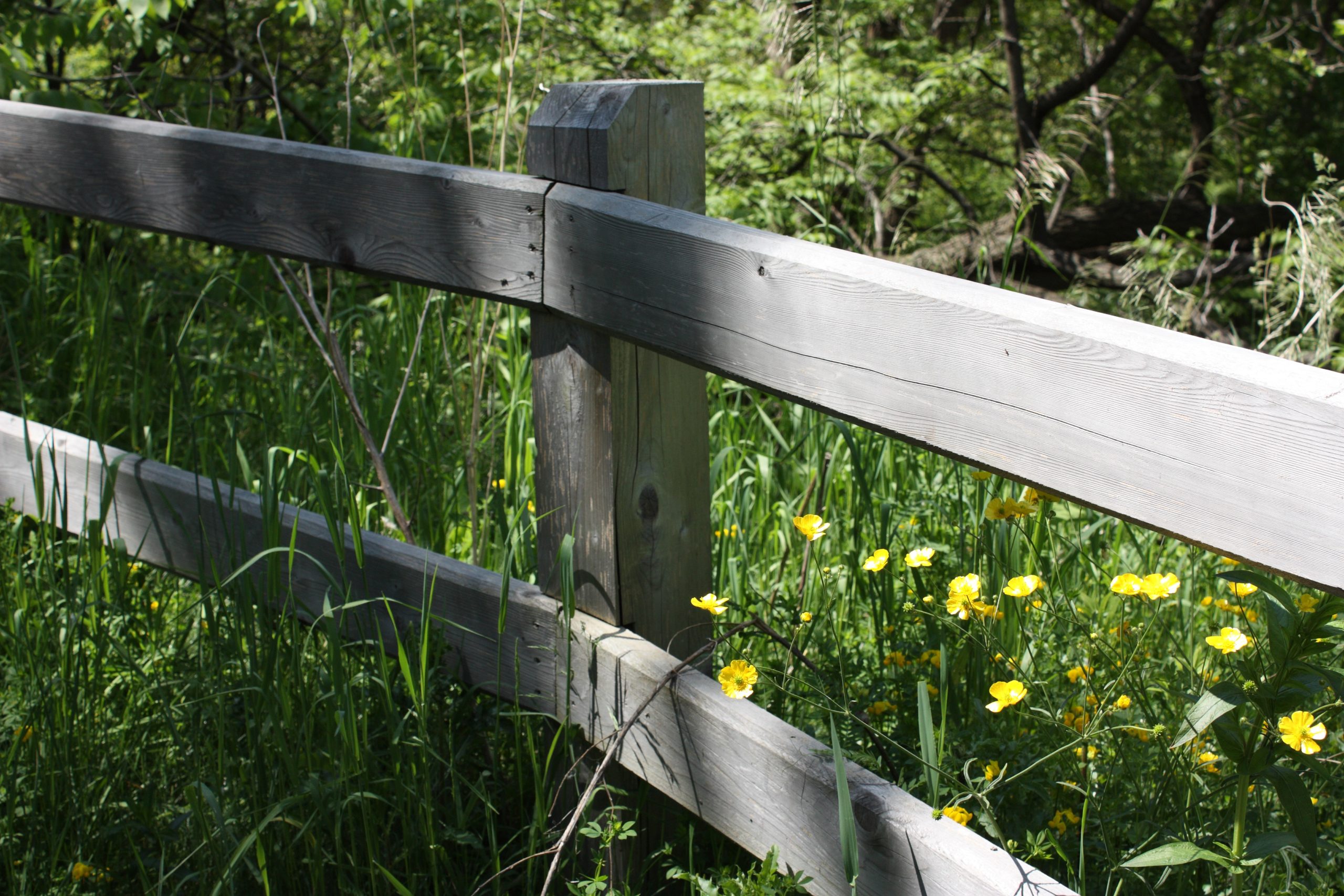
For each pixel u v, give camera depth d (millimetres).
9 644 2422
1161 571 2682
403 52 5348
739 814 1751
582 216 1709
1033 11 12461
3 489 2855
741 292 1498
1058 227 8867
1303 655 1341
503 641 2074
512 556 1950
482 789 1997
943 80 8914
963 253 7582
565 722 1896
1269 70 11672
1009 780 1507
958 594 1729
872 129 7680
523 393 3119
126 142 2342
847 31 6516
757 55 8656
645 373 1839
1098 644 1880
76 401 3330
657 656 1847
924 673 2123
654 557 1945
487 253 1866
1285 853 1624
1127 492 1127
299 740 2021
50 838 2051
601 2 8352
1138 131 12727
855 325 1363
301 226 2125
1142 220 8875
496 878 1902
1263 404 1003
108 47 5219
